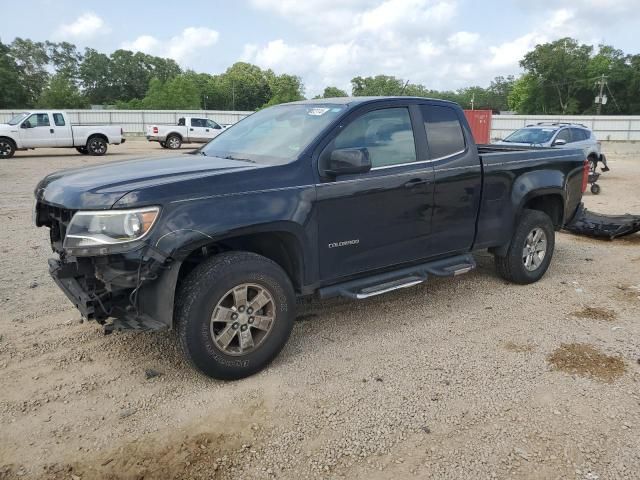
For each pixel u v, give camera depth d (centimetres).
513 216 541
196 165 395
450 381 371
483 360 402
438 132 479
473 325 468
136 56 11875
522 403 343
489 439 307
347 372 383
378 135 437
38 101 8394
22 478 274
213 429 316
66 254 357
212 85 11244
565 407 339
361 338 441
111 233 321
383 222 434
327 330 457
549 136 1529
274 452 295
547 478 275
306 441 305
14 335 435
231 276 350
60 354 405
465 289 564
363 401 346
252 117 516
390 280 448
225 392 355
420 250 469
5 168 1688
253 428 317
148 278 324
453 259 502
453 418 327
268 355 378
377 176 425
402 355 410
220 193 350
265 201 365
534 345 429
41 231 800
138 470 280
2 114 4153
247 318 364
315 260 398
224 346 356
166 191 334
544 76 8025
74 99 7575
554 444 302
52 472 278
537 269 581
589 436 309
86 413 330
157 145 3275
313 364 395
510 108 9006
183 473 279
